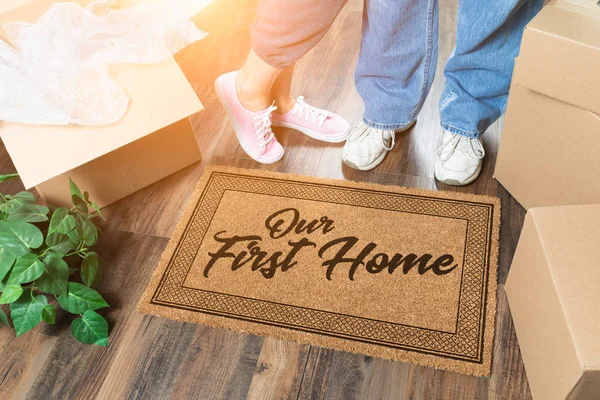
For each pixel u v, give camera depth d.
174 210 1.45
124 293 1.30
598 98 0.99
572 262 0.93
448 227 1.33
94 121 1.27
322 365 1.16
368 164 1.46
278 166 1.51
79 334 1.17
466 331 1.17
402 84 1.34
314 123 1.54
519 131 1.22
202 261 1.33
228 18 1.92
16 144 1.24
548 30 1.00
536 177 1.25
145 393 1.15
